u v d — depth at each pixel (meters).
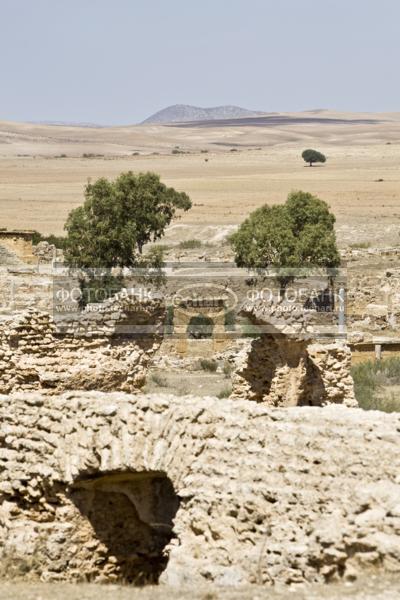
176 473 43.50
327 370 73.50
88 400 46.81
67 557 46.06
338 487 38.66
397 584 35.12
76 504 46.72
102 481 47.09
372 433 39.19
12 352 62.06
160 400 44.94
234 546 40.25
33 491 47.44
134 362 64.75
